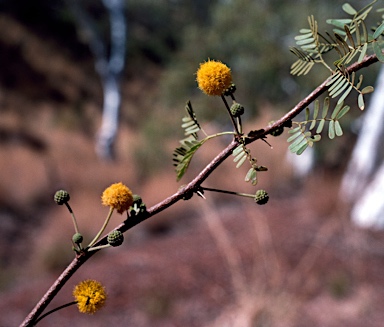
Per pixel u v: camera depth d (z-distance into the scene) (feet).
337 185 35.19
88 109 67.77
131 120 71.31
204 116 42.52
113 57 70.38
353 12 2.99
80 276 26.32
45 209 40.96
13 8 73.20
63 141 56.29
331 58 16.17
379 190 30.30
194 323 20.97
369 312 20.92
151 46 84.33
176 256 28.02
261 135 2.83
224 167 38.65
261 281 22.49
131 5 84.38
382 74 32.65
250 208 34.63
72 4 72.95
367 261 25.59
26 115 58.90
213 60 3.07
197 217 37.06
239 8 42.14
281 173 42.68
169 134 46.06
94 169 50.57
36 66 68.49
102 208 38.32
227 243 27.35
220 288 23.21
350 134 41.50
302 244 27.43
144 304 22.67
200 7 73.77
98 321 21.65
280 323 19.52
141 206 2.95
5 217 37.55
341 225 29.78
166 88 46.60
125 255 29.50
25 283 29.58
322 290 22.61
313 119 2.71
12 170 43.11
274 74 40.88
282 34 41.42
